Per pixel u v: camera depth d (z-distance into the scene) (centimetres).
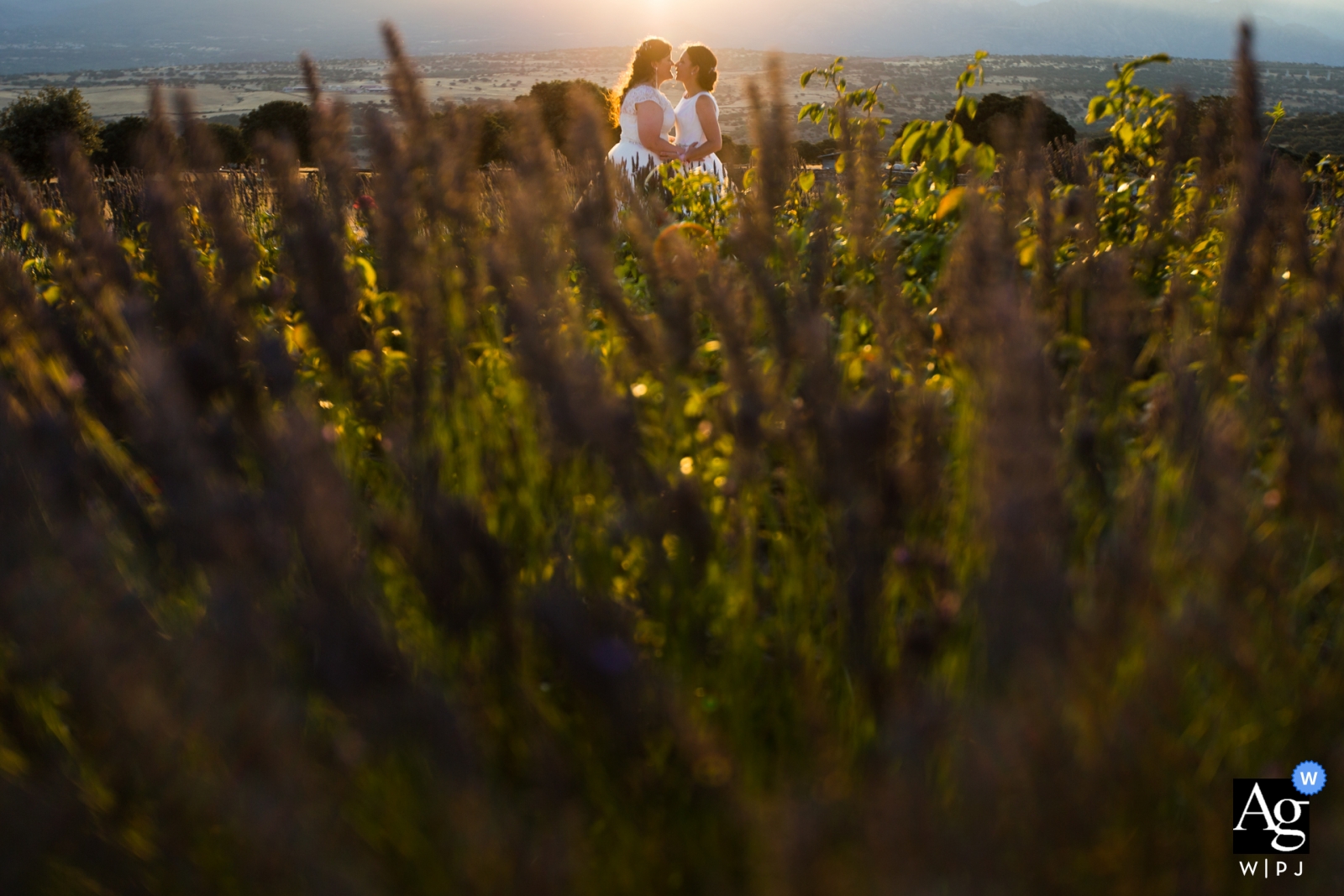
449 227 211
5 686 94
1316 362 131
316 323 170
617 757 100
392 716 90
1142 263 264
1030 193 222
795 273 197
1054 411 134
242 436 121
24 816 86
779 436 131
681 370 163
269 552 93
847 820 87
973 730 83
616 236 255
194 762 89
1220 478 101
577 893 93
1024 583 84
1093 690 86
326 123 215
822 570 136
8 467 102
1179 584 110
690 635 126
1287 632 113
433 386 182
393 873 93
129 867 90
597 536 141
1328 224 318
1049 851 79
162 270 162
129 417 129
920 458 118
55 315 158
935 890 77
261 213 472
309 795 87
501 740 110
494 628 105
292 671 96
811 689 111
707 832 98
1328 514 119
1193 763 94
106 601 93
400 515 136
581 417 118
